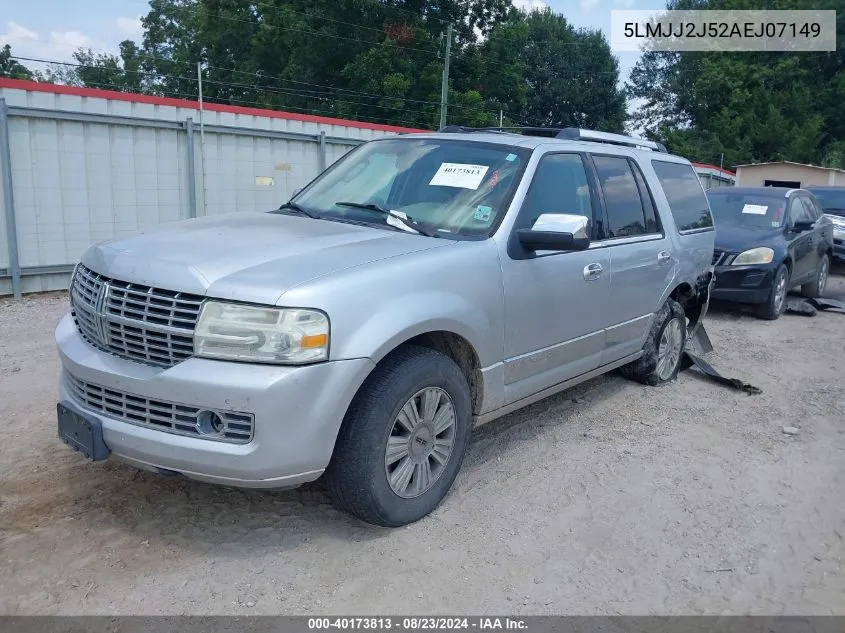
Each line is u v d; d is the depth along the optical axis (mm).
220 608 3006
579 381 5055
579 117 57656
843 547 3709
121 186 10625
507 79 39906
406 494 3613
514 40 39531
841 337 8641
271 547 3455
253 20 41625
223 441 3072
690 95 54562
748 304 9789
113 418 3295
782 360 7418
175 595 3076
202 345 3088
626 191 5414
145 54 48625
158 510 3744
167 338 3158
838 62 52000
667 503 4086
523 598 3170
